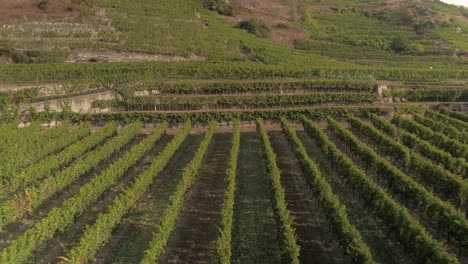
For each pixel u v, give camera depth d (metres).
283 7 121.81
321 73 73.12
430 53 97.88
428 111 61.03
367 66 82.25
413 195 33.12
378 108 61.97
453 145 45.50
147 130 58.34
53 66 65.50
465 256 28.67
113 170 37.38
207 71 68.50
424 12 123.81
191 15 93.12
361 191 34.56
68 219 30.31
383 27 113.75
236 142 45.12
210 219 33.28
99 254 28.61
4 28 75.44
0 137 45.03
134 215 34.00
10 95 56.41
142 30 80.00
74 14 81.75
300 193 38.16
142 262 23.89
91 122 58.28
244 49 83.19
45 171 39.12
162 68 67.88
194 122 59.53
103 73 66.25
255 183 40.03
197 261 27.78
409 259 27.89
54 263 27.44
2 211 30.11
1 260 24.66
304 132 58.12
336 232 28.72
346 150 50.22
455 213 29.16
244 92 65.81
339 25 113.75
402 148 42.47
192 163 38.50
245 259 27.75
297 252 24.77
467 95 69.12
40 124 54.22
